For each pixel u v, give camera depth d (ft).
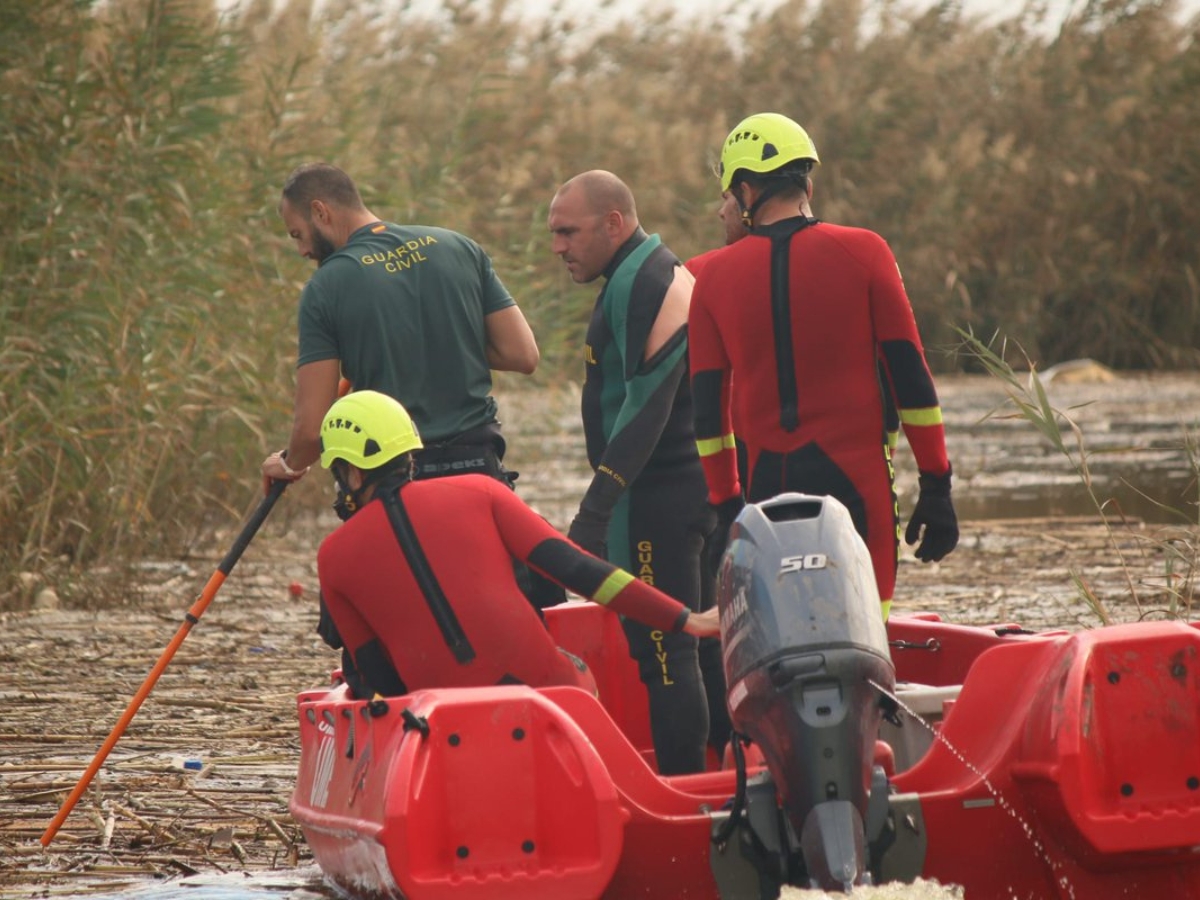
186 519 140.77
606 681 68.39
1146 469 181.57
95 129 136.77
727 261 57.62
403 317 65.10
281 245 150.92
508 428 200.75
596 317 65.41
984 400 268.62
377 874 44.29
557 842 42.01
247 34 155.02
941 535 56.39
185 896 53.93
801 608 43.55
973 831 44.86
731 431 62.54
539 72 270.26
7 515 118.83
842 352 55.62
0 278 126.31
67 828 63.62
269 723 80.74
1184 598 85.20
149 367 127.75
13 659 97.30
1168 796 43.68
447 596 49.34
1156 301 322.34
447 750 41.98
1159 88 316.60
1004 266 315.37
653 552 64.80
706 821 44.45
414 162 184.03
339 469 51.60
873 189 314.35
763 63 320.91
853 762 42.70
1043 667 45.37
